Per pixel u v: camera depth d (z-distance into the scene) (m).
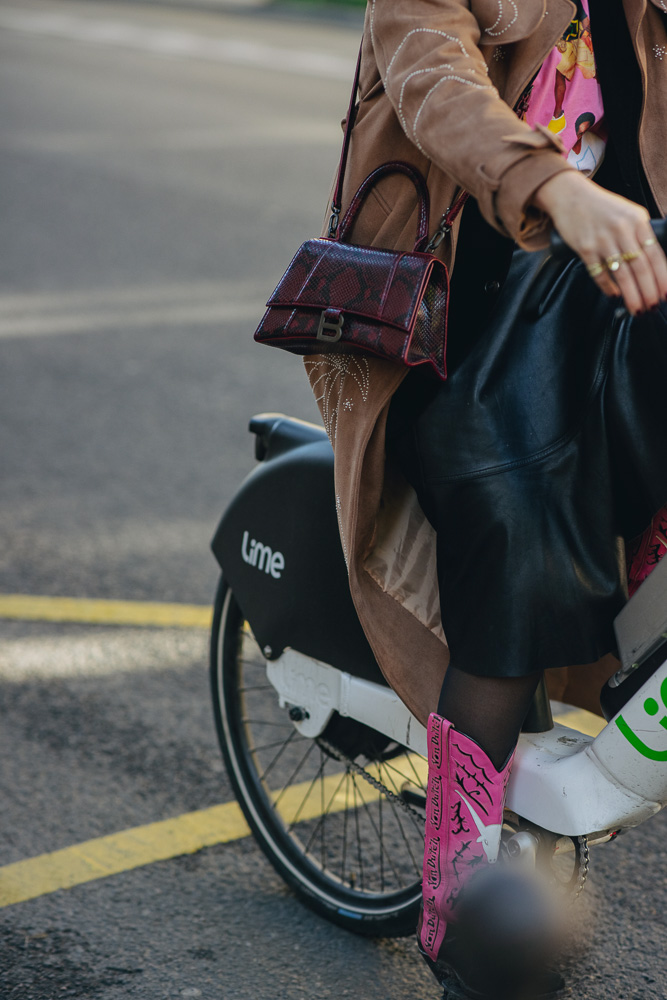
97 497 4.46
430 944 2.00
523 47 1.72
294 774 2.99
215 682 2.68
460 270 1.82
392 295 1.68
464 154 1.56
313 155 10.71
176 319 6.41
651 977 2.29
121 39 18.77
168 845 2.70
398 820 2.80
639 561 1.91
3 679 3.37
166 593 3.84
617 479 1.80
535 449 1.75
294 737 3.10
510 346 1.78
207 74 15.60
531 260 1.80
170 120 12.37
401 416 1.84
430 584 1.98
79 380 5.58
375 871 2.61
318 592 2.30
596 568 1.81
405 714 2.17
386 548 1.99
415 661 1.99
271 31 20.34
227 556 2.50
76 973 2.29
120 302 6.68
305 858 2.53
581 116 1.86
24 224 8.34
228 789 2.92
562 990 1.95
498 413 1.76
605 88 1.85
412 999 2.25
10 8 22.12
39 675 3.39
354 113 1.86
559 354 1.78
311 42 19.12
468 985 1.93
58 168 10.07
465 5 1.69
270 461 2.43
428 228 1.77
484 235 1.80
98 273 7.23
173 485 4.57
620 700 1.88
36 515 4.32
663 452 1.75
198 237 8.03
